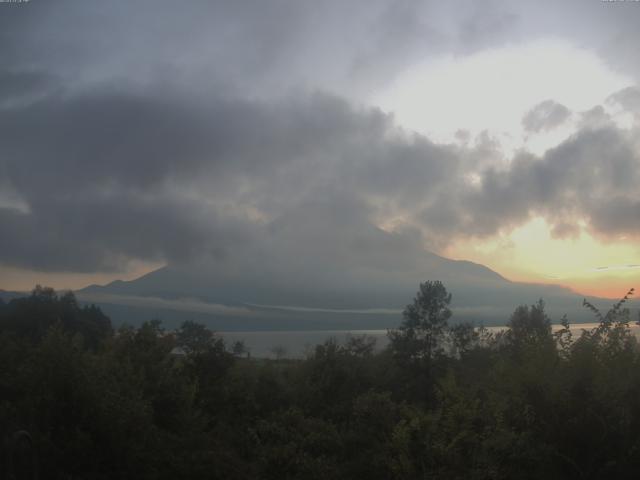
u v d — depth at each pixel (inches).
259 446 630.5
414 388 1143.0
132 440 468.4
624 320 440.5
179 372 868.6
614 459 371.9
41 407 434.9
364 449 605.3
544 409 391.5
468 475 403.9
